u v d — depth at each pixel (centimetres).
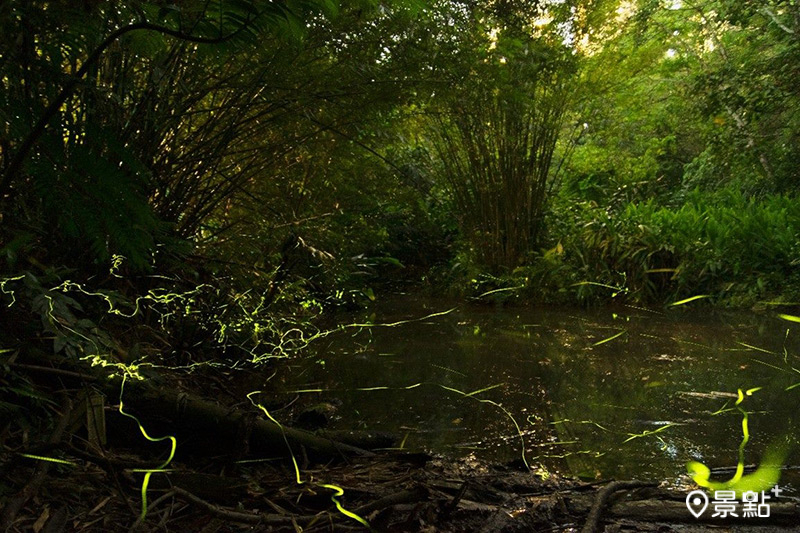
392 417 238
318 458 194
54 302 180
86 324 187
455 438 217
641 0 663
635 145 912
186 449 189
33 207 203
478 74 351
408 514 159
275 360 319
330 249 390
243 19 149
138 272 258
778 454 198
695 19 790
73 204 157
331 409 246
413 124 459
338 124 319
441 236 652
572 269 536
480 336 385
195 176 282
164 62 232
